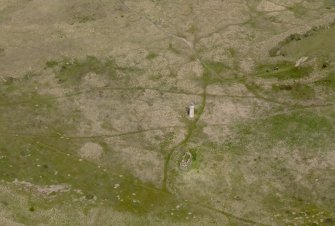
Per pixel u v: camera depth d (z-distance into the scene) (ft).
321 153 106.63
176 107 118.62
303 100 119.44
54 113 118.01
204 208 97.14
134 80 126.21
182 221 94.94
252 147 108.27
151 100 120.67
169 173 103.86
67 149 109.40
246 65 130.31
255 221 94.48
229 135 111.14
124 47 135.95
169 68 129.39
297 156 106.11
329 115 114.93
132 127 114.21
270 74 127.34
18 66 130.93
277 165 104.42
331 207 96.17
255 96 121.08
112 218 95.55
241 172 103.19
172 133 112.27
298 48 135.44
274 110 116.98
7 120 116.57
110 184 101.96
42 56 134.00
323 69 128.26
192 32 141.28
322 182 100.83
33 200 99.04
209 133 111.96
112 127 114.32
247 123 113.91
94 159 107.14
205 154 107.04
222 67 129.70
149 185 101.71
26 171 104.94
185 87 124.06
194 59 132.05
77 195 99.86
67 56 133.59
